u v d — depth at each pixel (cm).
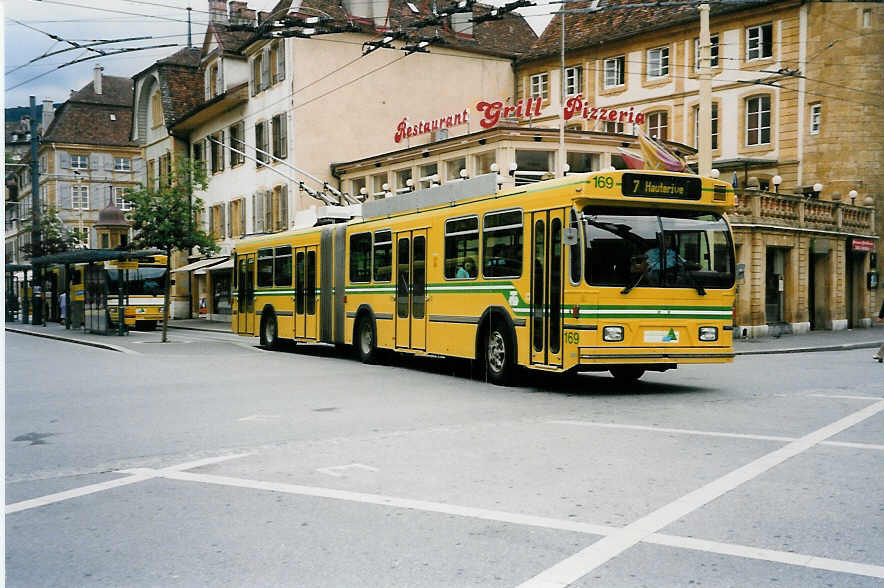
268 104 4034
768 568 451
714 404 1086
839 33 3253
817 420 938
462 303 1452
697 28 3603
